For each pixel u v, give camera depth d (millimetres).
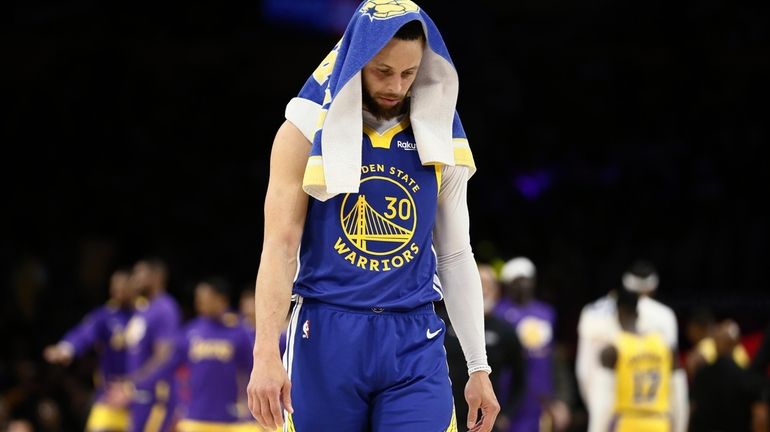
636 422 26516
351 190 9953
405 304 10328
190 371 32875
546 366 35594
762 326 45219
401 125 10477
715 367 29469
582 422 42500
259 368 9945
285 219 10250
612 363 26484
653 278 29984
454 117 10711
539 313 36031
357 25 10047
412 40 10016
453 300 11047
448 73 10453
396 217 10305
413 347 10375
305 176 9969
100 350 44344
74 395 44000
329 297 10273
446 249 10984
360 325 10219
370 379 10250
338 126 10000
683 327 47094
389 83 10102
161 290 38281
